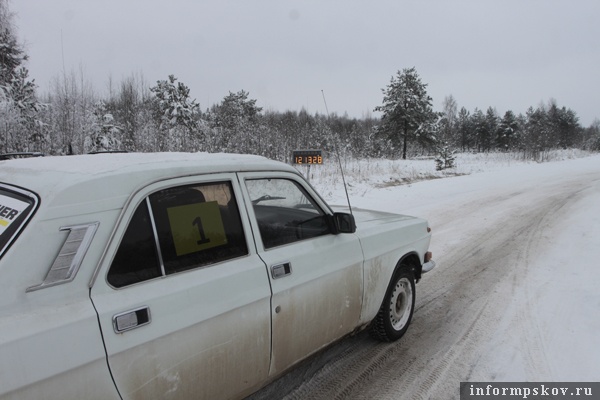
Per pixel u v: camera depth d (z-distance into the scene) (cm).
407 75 4038
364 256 323
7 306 148
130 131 1880
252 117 3431
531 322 418
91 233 170
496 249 706
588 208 1066
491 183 1816
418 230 415
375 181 1811
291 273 253
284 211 272
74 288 163
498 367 338
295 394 302
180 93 2394
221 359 212
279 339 246
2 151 1362
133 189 188
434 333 401
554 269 585
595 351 357
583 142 7144
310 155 1161
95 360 161
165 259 196
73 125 1784
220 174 231
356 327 327
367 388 310
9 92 1472
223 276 215
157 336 181
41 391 148
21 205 171
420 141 4150
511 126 6388
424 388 310
